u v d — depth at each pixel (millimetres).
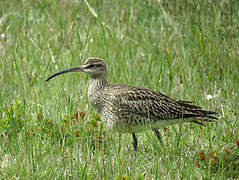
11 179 13422
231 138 16188
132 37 25062
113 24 24000
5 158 14938
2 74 20016
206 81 21094
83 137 15586
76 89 19266
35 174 13430
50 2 26062
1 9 25547
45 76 20359
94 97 16281
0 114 17172
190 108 16219
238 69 21578
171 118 16109
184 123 17953
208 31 23203
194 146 16016
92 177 13922
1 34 23453
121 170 14180
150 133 16531
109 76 20891
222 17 23875
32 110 17938
